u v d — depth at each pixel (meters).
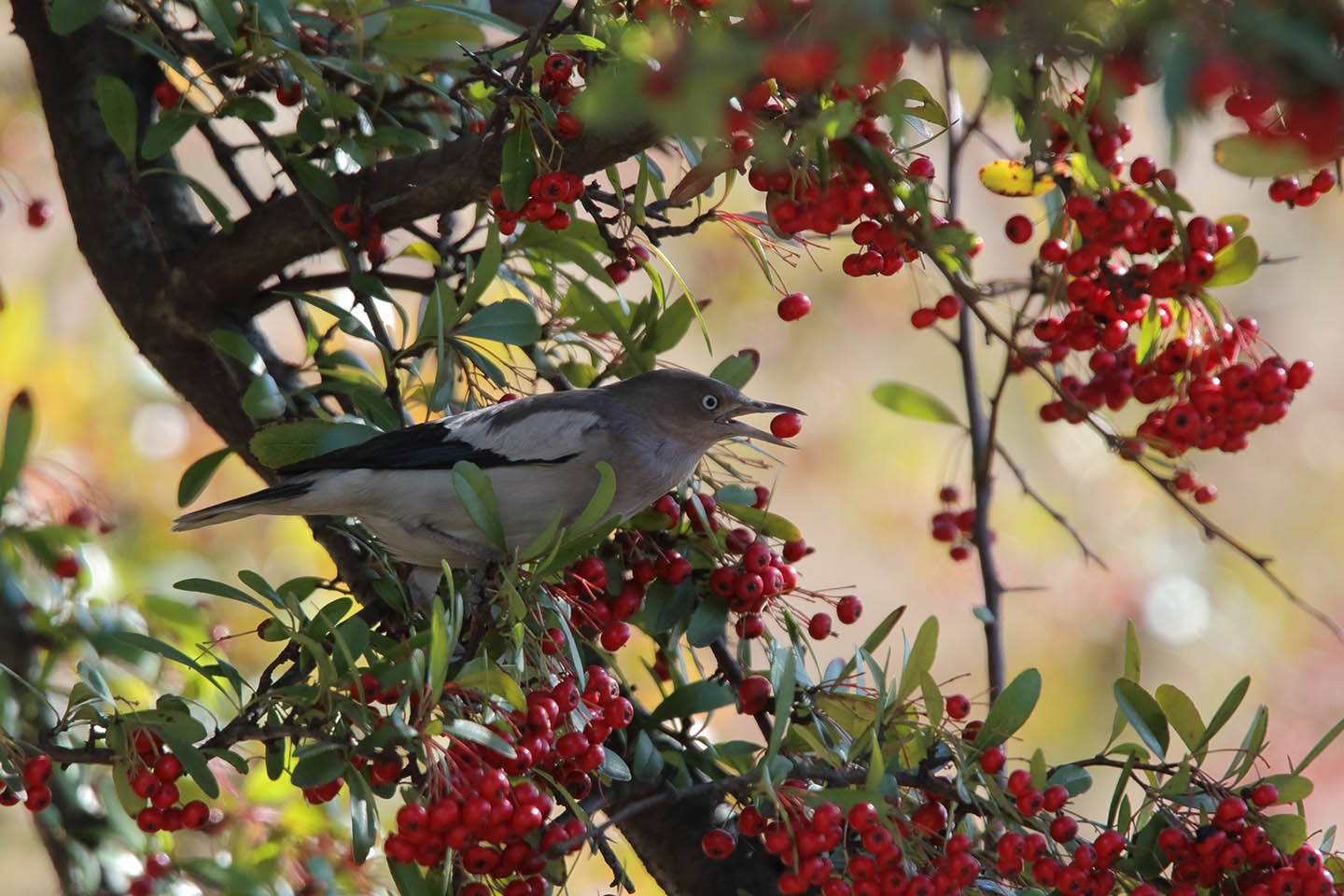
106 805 11.66
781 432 10.43
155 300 11.05
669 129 5.43
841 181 8.20
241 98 10.02
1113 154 8.37
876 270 8.99
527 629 8.59
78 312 17.55
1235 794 8.12
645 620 9.67
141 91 11.51
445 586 10.52
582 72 9.05
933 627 8.38
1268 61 5.06
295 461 9.92
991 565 11.32
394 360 9.84
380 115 10.68
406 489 9.91
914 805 8.62
